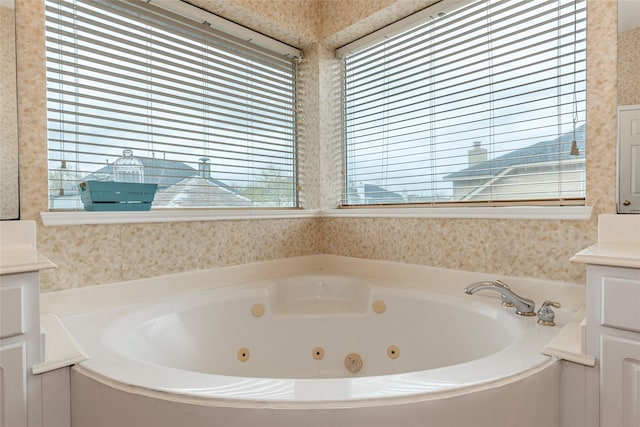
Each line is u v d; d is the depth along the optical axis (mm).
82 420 885
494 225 1583
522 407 853
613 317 887
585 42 1374
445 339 1536
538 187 1518
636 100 1217
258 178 2145
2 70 1258
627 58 1231
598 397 903
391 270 1954
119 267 1520
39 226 1324
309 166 2326
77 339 1106
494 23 1622
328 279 2014
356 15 2041
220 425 734
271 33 2145
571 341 1010
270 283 1877
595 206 1302
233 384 803
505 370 874
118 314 1366
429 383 803
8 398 842
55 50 1416
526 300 1324
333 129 2346
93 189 1433
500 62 1610
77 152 1479
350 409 726
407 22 1943
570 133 1428
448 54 1787
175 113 1769
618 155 1250
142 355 1260
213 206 1934
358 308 1859
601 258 904
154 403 773
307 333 1757
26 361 866
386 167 2104
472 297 1545
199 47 1883
